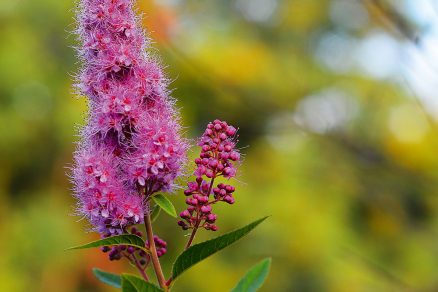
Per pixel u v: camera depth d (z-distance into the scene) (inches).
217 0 419.2
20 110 395.9
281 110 291.7
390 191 298.7
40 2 384.5
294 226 416.8
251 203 414.0
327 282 425.4
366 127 407.5
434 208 332.2
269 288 428.8
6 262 377.1
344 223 437.4
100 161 109.4
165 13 257.8
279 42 428.5
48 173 401.7
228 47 391.2
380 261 437.4
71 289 385.1
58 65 394.6
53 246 383.6
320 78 448.1
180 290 414.3
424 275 426.6
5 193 396.5
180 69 321.7
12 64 380.2
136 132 111.3
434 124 249.3
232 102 306.5
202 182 118.1
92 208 110.5
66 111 391.2
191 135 344.8
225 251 424.5
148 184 113.0
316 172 317.4
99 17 112.5
